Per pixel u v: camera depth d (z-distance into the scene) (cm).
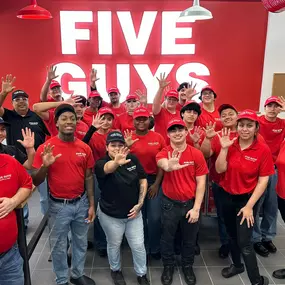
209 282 286
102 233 316
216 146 279
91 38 527
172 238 279
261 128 342
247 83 546
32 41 524
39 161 243
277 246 343
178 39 527
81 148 251
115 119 372
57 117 243
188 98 414
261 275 287
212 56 534
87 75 539
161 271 301
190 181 266
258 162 251
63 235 253
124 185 250
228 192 267
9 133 352
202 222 395
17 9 510
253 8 516
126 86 544
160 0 514
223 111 291
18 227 210
